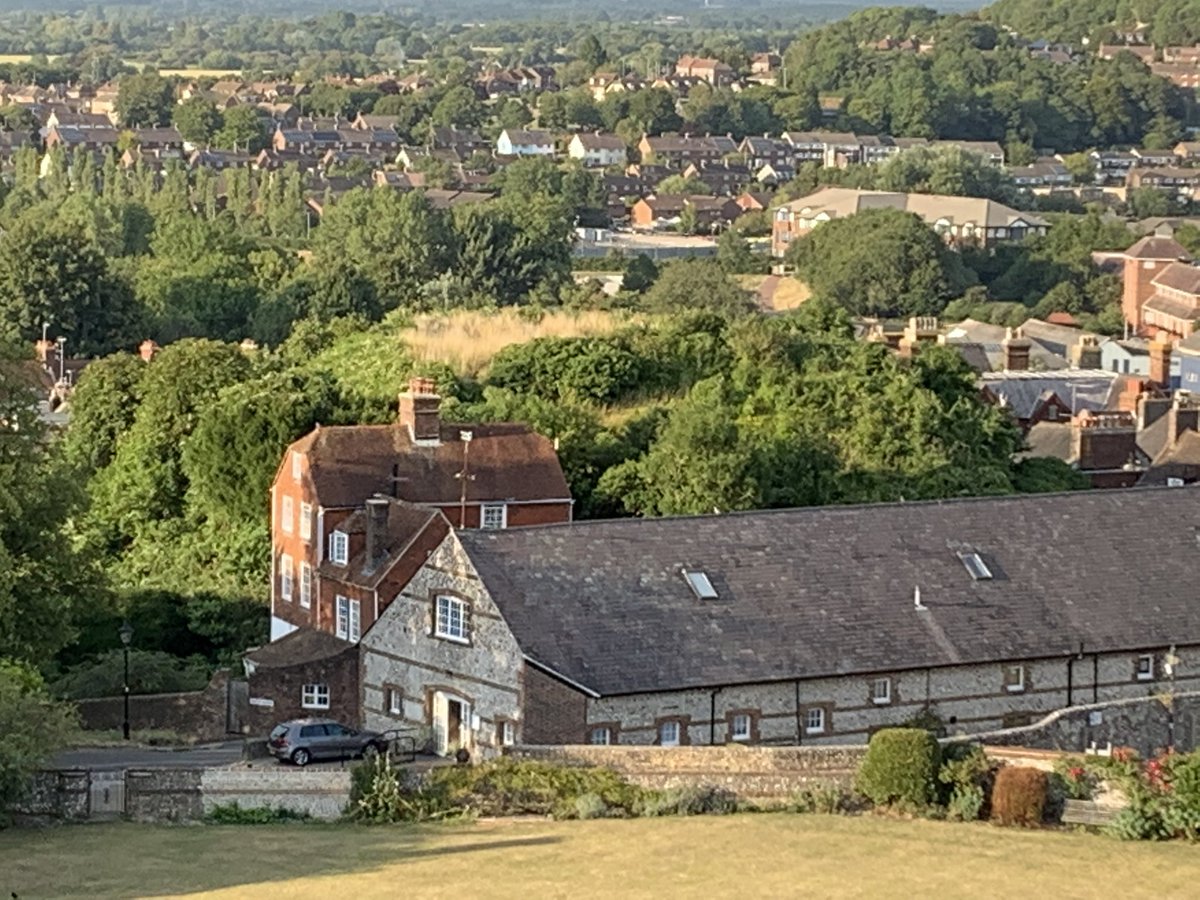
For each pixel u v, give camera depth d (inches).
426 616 3038.9
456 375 4589.1
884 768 2534.5
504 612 2881.4
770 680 2883.9
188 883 2278.5
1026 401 5807.1
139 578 4121.6
